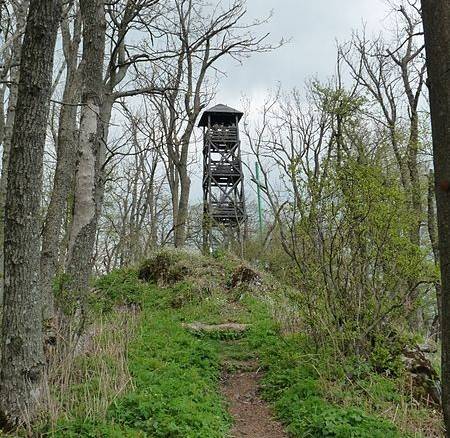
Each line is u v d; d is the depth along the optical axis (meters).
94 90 8.37
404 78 17.94
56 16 5.88
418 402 7.27
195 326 11.97
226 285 15.66
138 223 28.17
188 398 6.91
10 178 5.79
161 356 8.78
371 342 8.20
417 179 11.30
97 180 8.32
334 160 8.85
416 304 8.31
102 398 6.04
